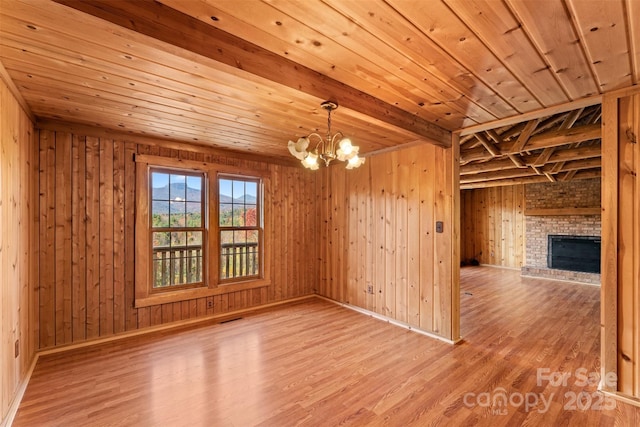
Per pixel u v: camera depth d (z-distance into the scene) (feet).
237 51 5.55
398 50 5.96
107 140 11.18
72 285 10.45
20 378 7.88
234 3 4.64
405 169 12.75
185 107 8.81
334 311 14.66
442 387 8.00
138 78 6.99
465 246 30.42
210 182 13.69
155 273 12.45
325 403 7.32
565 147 14.82
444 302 11.19
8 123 7.08
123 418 6.77
